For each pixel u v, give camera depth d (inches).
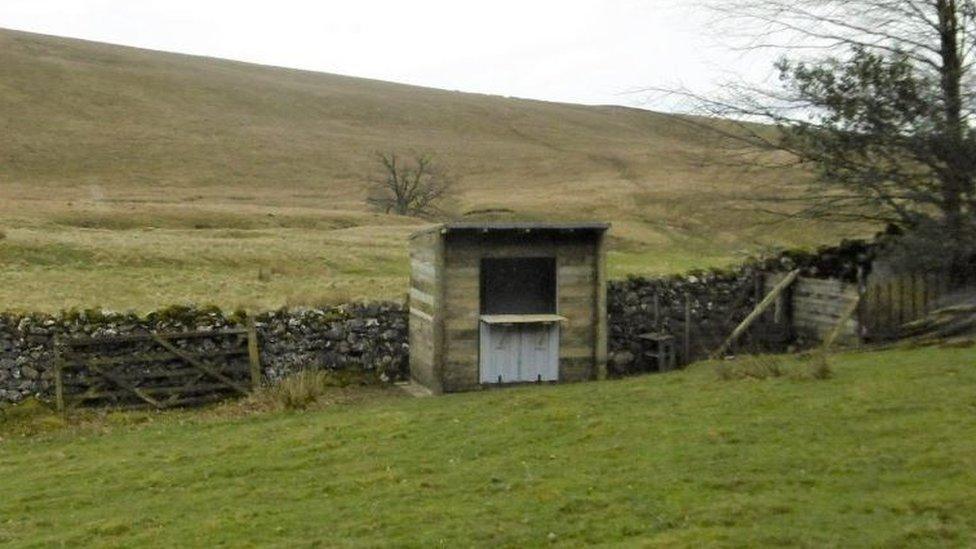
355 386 919.7
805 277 1018.1
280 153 4680.1
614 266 1514.5
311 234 2346.2
